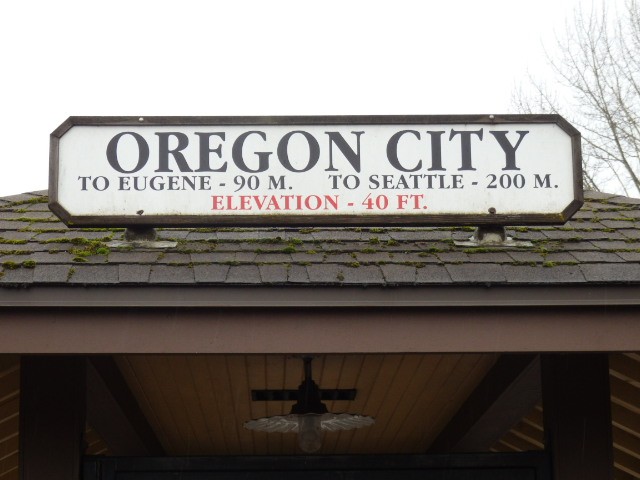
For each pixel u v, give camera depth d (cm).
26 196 664
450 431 914
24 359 609
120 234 589
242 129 577
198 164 573
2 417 780
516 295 523
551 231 603
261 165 574
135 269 527
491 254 555
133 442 864
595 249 565
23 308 513
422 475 654
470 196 575
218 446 1019
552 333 525
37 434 601
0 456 863
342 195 572
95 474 626
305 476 658
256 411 888
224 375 777
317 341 519
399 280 521
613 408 804
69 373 609
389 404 877
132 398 807
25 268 524
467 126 583
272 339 518
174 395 826
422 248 565
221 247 562
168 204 568
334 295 519
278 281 517
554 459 615
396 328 522
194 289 516
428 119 581
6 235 582
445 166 578
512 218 572
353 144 578
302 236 586
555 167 580
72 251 549
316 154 576
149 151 574
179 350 514
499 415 791
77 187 569
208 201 569
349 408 892
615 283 526
